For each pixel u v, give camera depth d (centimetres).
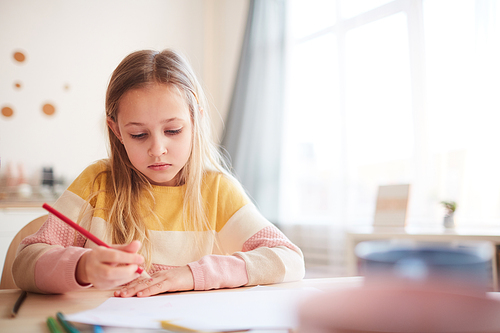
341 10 272
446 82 220
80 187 84
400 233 172
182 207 90
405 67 238
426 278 12
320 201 277
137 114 75
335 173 266
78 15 318
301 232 283
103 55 325
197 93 91
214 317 41
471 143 207
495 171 198
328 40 280
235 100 331
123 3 338
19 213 232
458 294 12
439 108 222
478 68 206
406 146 235
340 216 260
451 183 214
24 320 42
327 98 277
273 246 76
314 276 268
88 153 310
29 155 290
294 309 14
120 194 85
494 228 186
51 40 306
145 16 346
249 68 326
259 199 304
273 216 298
